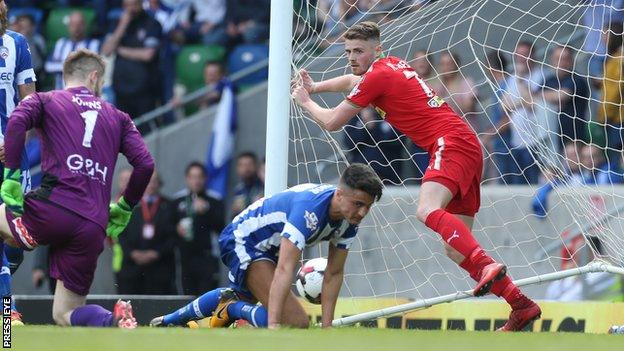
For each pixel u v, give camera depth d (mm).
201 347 11008
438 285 27750
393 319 21812
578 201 23625
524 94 29203
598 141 29453
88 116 16547
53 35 37750
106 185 16594
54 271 16484
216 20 37062
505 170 29156
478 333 15031
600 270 19984
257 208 17422
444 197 17812
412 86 18422
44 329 14461
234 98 33906
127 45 35594
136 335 12875
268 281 17266
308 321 17156
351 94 18500
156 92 35781
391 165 29188
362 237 28312
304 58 25312
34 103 16266
